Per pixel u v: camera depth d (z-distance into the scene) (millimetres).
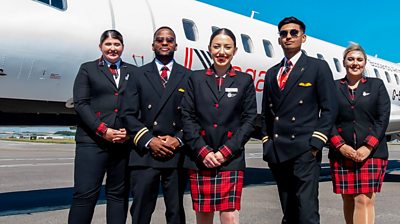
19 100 5969
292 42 3752
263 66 9602
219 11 9422
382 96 4277
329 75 3707
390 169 17250
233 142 3588
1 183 10688
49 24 6066
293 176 3729
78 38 6359
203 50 8234
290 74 3740
